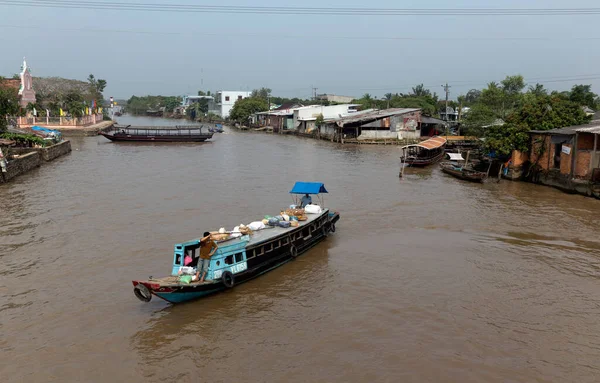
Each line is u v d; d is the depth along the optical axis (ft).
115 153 154.92
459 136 171.63
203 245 43.68
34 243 58.59
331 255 56.54
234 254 46.44
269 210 76.48
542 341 37.29
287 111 285.02
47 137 146.82
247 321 40.32
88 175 107.55
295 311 42.19
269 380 32.32
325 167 127.65
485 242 61.98
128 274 49.52
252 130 297.74
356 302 43.96
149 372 33.14
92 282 47.55
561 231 67.05
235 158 146.20
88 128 230.89
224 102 391.65
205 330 38.78
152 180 102.47
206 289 43.55
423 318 40.81
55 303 42.98
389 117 199.21
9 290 45.44
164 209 75.92
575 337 37.91
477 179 104.94
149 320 40.27
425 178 111.24
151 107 604.49
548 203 84.33
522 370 33.50
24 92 227.61
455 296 45.24
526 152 107.96
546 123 104.73
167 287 40.32
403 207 80.84
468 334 38.19
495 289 46.91
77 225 66.23
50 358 34.60
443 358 34.86
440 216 74.95
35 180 99.86
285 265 53.16
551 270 52.19
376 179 108.99
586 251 58.59
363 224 70.23
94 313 41.29
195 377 32.63
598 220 72.90
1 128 131.23
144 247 57.52
